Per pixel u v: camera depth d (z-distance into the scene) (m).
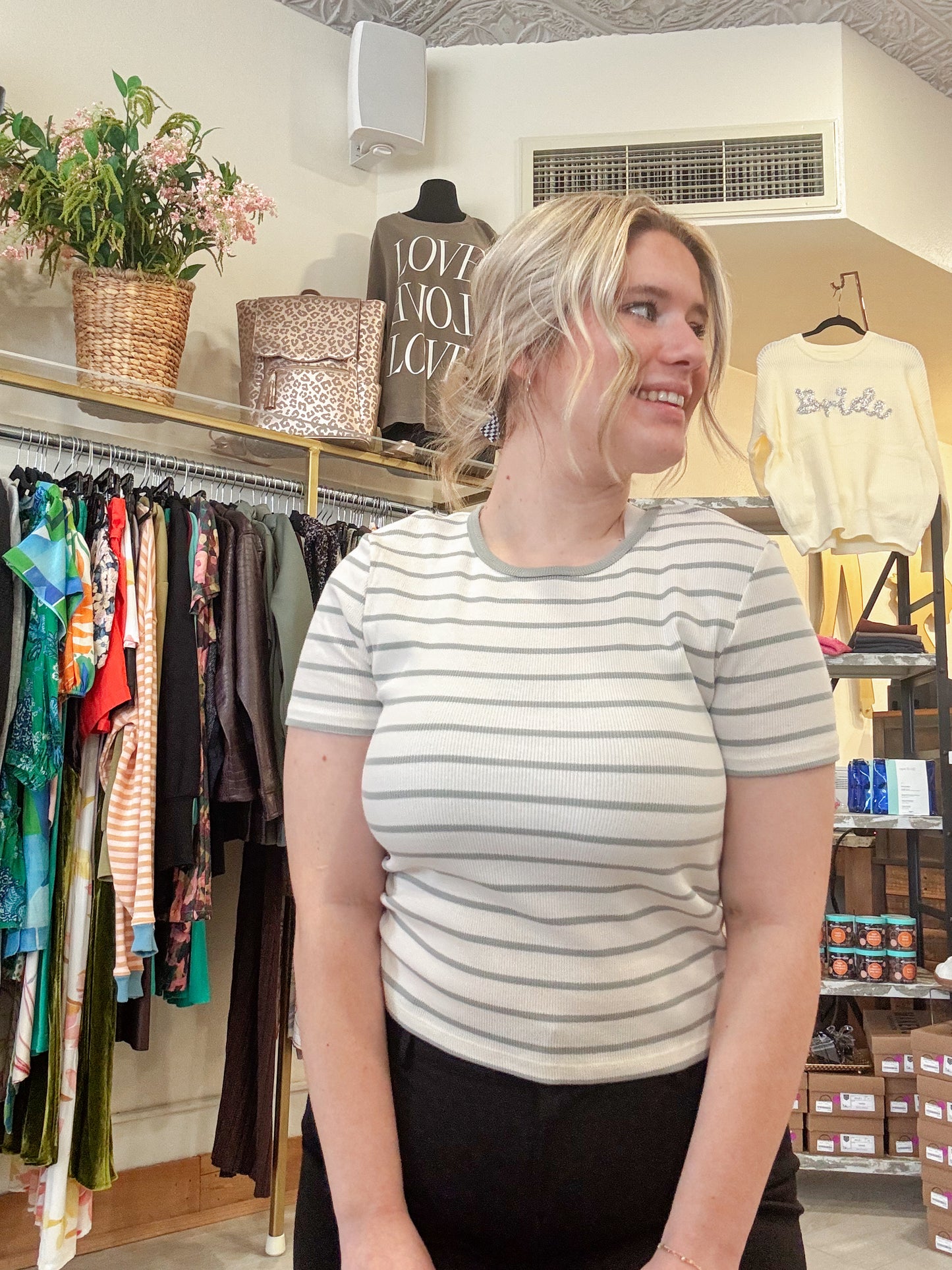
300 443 2.57
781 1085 0.78
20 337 2.57
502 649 0.85
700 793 0.79
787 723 0.82
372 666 0.91
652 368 0.86
